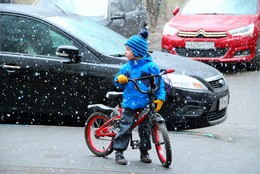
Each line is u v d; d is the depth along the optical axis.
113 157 14.71
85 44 17.67
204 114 17.23
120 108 14.34
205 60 27.59
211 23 28.02
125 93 13.74
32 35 18.16
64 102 17.72
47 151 15.17
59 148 15.49
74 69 17.52
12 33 18.28
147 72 13.59
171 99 17.06
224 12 29.36
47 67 17.70
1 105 18.14
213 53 27.67
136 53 13.58
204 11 29.61
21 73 17.86
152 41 37.28
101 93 17.34
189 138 17.03
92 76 17.38
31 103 17.95
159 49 35.12
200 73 17.59
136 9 30.55
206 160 14.61
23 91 17.95
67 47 17.14
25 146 15.66
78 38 17.78
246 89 24.61
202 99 17.16
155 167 13.88
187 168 13.85
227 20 28.27
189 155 15.06
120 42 18.81
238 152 15.55
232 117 20.34
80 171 13.43
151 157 14.82
